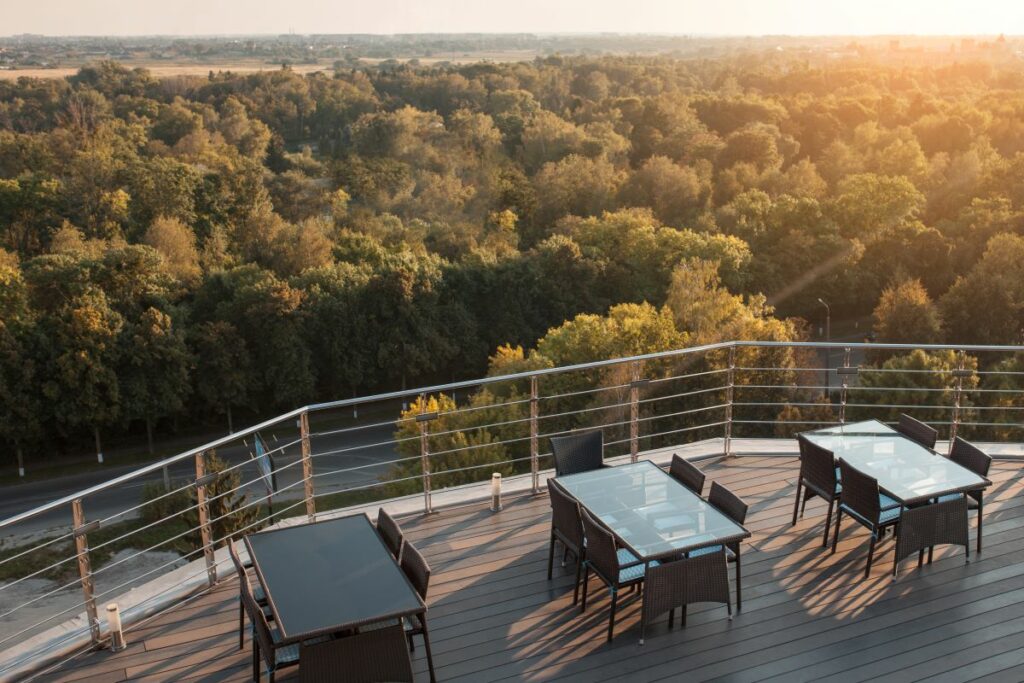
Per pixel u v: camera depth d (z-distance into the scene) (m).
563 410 28.27
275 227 49.66
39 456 36.28
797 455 8.01
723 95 108.00
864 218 56.28
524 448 25.59
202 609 5.67
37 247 50.53
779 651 5.18
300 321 39.47
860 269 54.06
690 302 36.72
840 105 87.94
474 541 6.52
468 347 44.03
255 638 4.82
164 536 24.41
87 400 34.69
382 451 34.84
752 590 5.83
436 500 7.15
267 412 41.72
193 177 56.72
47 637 5.29
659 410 28.31
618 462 7.64
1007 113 85.69
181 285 41.62
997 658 5.08
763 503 7.09
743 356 28.39
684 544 5.21
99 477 34.59
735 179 67.25
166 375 36.84
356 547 5.12
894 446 6.63
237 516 16.16
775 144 76.00
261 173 60.78
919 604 5.64
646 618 5.15
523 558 6.28
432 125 78.75
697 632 5.38
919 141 79.56
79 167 54.69
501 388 28.55
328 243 48.81
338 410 41.69
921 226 56.28
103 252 41.59
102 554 23.77
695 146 76.12
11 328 34.69
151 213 53.69
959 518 5.95
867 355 35.22
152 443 37.94
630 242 51.38
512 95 101.69
